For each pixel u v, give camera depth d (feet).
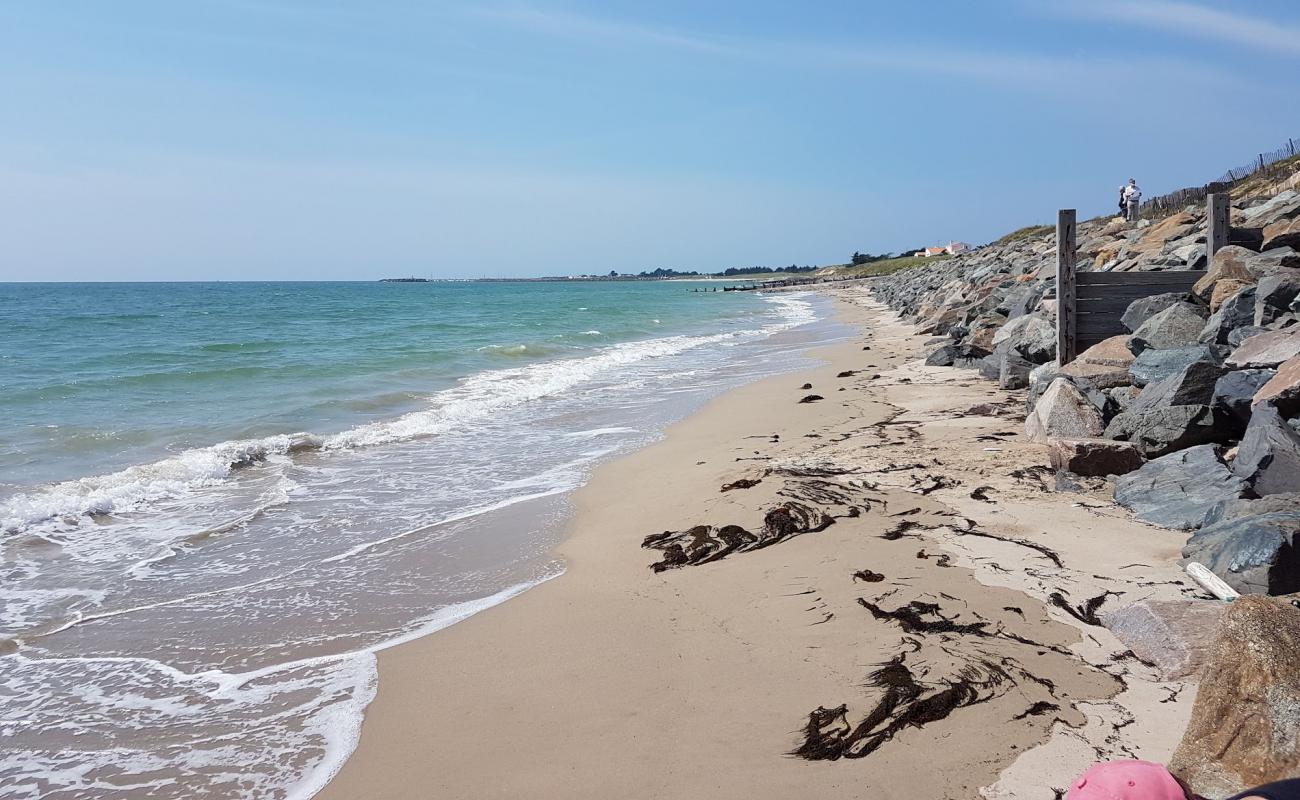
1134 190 97.19
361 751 14.30
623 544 24.18
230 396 53.36
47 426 42.14
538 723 14.61
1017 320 52.13
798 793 11.96
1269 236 46.62
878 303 182.70
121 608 21.07
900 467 29.07
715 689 15.12
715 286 521.24
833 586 18.97
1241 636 10.59
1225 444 25.98
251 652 18.48
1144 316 39.34
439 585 22.17
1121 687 14.02
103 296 340.18
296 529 27.25
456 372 68.03
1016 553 20.20
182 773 14.02
